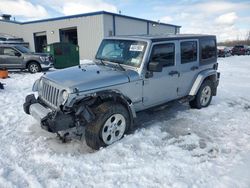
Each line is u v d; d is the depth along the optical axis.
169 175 3.34
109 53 5.27
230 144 4.32
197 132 4.89
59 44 16.34
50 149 4.09
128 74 4.50
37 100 4.66
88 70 4.63
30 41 27.56
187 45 5.70
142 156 3.87
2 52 14.51
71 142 4.36
